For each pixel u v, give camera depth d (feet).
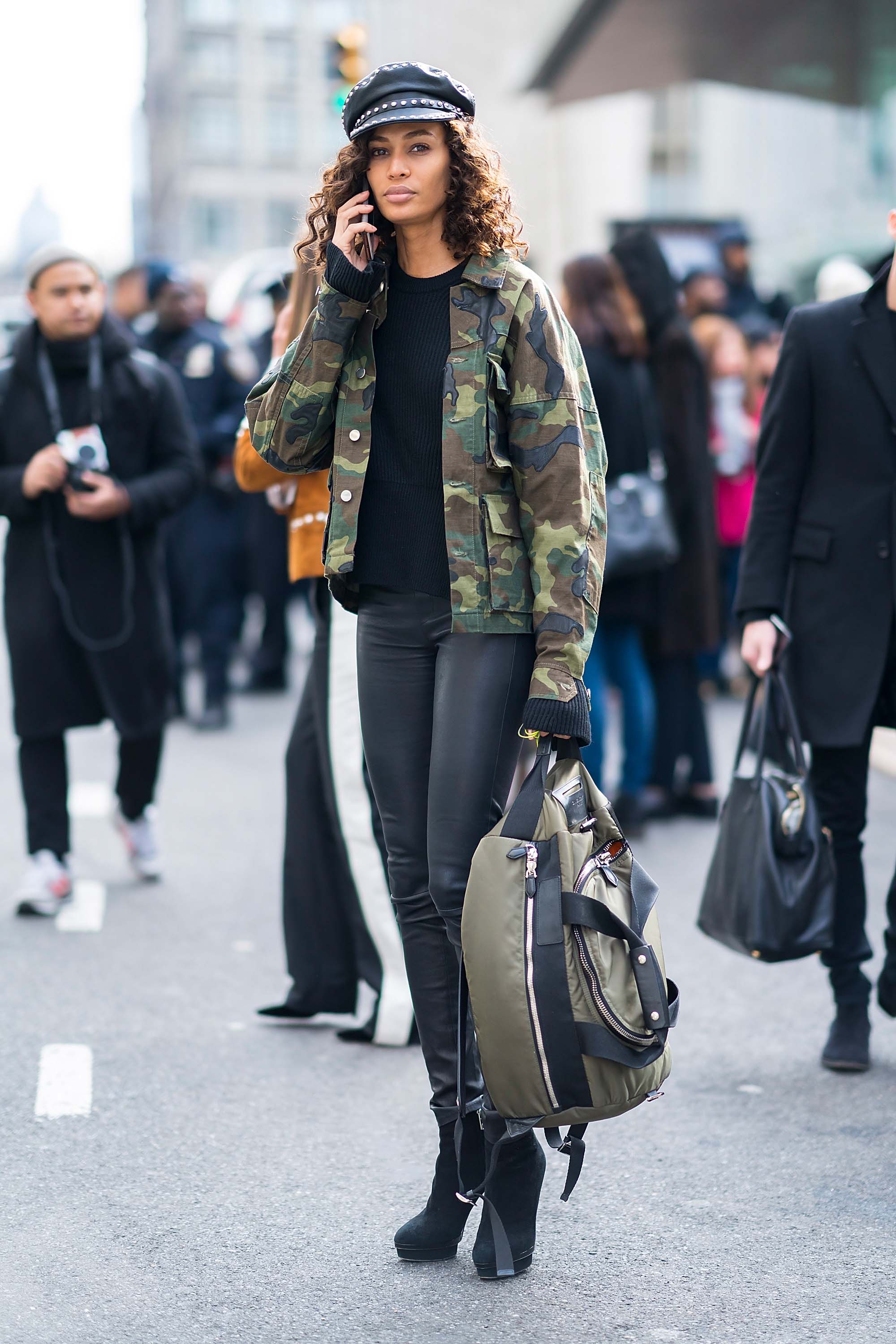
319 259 12.46
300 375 12.26
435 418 12.08
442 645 12.27
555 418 11.86
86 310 23.15
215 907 24.12
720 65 66.80
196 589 38.45
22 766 23.66
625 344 26.53
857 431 16.71
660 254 27.84
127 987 20.16
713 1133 15.62
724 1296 12.32
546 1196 14.23
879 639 16.67
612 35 63.05
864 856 26.61
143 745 24.47
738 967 21.12
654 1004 11.47
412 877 12.65
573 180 102.37
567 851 11.63
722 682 42.45
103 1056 17.70
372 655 12.59
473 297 12.00
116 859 27.12
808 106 93.76
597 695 27.50
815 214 93.50
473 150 11.89
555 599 11.84
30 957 21.38
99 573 23.07
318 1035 18.51
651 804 29.32
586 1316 12.01
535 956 11.43
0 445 23.24
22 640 23.12
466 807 12.06
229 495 38.19
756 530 17.10
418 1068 17.39
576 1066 11.36
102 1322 11.89
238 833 28.84
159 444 23.63
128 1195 14.17
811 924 16.46
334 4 414.82
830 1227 13.55
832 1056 17.28
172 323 38.27
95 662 23.20
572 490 11.84
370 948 18.03
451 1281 12.60
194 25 407.23
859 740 16.63
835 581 16.78
